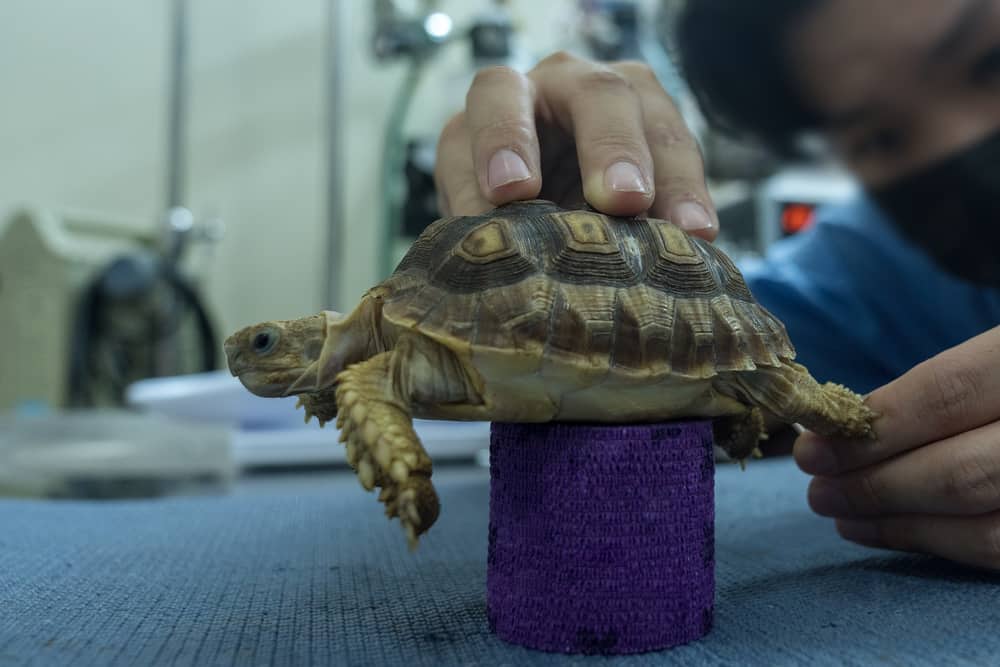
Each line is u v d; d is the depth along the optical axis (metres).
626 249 0.23
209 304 0.83
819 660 0.20
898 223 0.45
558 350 0.21
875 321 0.49
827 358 0.50
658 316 0.22
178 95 0.68
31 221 0.62
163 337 0.65
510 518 0.21
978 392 0.23
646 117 0.28
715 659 0.20
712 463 0.22
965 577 0.25
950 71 0.39
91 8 0.79
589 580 0.21
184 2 0.67
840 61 0.41
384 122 0.86
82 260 0.63
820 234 0.54
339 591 0.25
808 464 0.26
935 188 0.42
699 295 0.23
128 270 0.61
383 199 0.73
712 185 0.73
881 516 0.26
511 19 0.69
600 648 0.21
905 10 0.38
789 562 0.27
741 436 0.26
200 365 0.71
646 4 0.67
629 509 0.21
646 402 0.22
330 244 0.68
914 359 0.49
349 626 0.22
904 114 0.41
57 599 0.24
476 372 0.21
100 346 0.64
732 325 0.23
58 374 0.62
